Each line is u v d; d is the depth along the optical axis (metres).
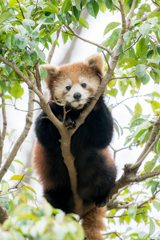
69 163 7.95
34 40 6.41
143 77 7.69
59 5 8.11
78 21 7.93
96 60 9.57
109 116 8.90
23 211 3.94
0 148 7.98
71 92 8.91
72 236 3.52
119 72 9.79
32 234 3.34
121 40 8.24
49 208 3.69
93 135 8.69
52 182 9.24
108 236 9.80
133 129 9.02
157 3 9.30
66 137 7.30
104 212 9.84
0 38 6.75
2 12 6.69
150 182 8.51
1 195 7.07
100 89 7.46
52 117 6.81
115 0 9.66
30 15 6.89
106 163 9.29
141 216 9.84
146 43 7.49
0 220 6.76
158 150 8.62
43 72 6.79
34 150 9.75
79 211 9.51
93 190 9.23
